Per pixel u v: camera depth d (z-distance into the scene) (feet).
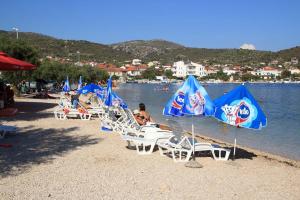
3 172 25.17
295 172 29.89
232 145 45.62
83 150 33.68
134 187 22.88
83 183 23.22
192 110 30.60
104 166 27.94
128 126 42.80
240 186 24.39
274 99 177.37
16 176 24.25
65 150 33.37
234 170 28.94
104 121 48.11
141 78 559.79
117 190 22.12
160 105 124.26
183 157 32.45
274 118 87.51
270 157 37.99
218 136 54.80
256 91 289.74
